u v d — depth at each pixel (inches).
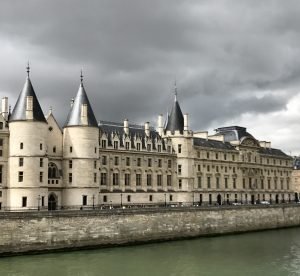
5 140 3580.2
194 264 2731.3
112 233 3334.2
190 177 5049.2
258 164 6230.3
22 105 3597.4
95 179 3944.4
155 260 2842.0
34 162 3521.2
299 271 2544.3
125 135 4579.2
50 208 3806.6
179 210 3843.5
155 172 4771.2
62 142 3986.2
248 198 5984.3
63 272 2466.8
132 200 4478.3
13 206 3464.6
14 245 2861.7
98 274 2439.7
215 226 4148.6
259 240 3848.4
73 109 4008.4
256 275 2445.9
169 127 5103.3
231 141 6043.3
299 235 4239.7
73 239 3117.6
